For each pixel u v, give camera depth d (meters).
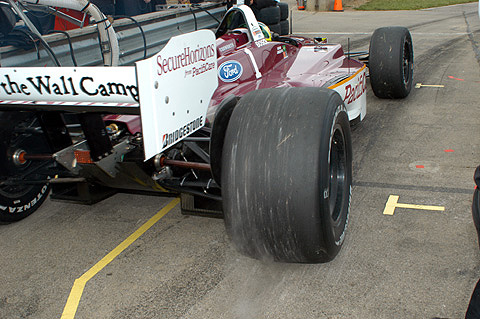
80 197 3.46
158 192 3.45
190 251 3.25
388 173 4.25
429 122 5.52
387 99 6.52
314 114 2.41
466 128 5.25
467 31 12.25
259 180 2.38
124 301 2.76
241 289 2.81
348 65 4.84
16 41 4.49
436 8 18.58
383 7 19.20
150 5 7.71
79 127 3.39
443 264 2.90
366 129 5.41
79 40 5.31
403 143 4.93
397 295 2.65
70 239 3.50
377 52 5.96
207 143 3.48
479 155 4.51
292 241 2.43
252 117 2.49
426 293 2.65
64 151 3.03
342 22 15.24
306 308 2.61
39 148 3.71
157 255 3.22
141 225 3.66
